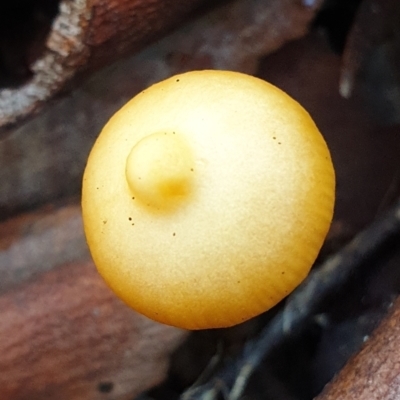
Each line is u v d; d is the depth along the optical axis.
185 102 0.05
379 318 0.06
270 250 0.05
